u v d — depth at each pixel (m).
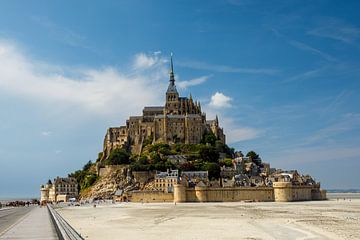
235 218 111.50
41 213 103.56
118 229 81.62
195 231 77.56
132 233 73.69
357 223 95.38
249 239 65.56
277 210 148.88
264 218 110.94
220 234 72.38
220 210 151.38
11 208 149.38
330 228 83.94
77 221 104.06
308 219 107.00
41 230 54.41
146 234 72.00
